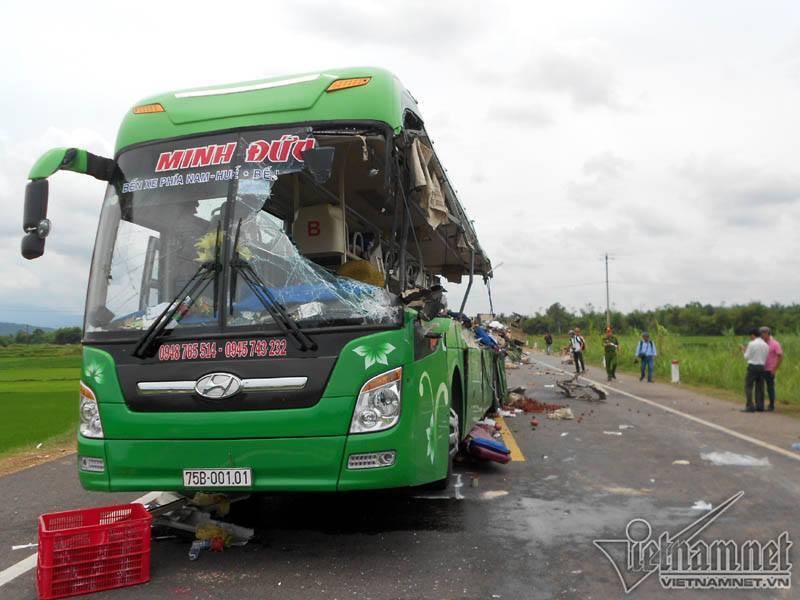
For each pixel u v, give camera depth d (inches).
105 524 171.8
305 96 203.5
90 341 195.2
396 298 186.7
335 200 223.6
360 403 178.5
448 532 214.4
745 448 367.6
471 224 359.3
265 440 178.5
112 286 199.0
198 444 181.8
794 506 243.6
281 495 265.9
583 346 1029.8
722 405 601.3
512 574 177.5
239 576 178.7
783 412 544.7
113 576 171.8
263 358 181.2
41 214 198.1
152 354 187.8
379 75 205.2
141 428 185.3
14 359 2753.4
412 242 233.1
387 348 181.6
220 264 189.5
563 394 701.3
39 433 536.7
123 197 207.0
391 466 179.5
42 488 294.8
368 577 176.2
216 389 181.0
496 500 254.2
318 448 177.0
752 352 549.0
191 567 186.5
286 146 198.1
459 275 399.9
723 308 2839.6
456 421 272.2
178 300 188.9
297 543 205.5
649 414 529.3
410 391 186.9
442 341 230.8
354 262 208.8
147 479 186.1
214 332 185.2
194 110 209.9
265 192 194.4
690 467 314.8
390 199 203.9
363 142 197.3
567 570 180.2
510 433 424.2
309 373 179.2
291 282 186.2
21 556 202.5
